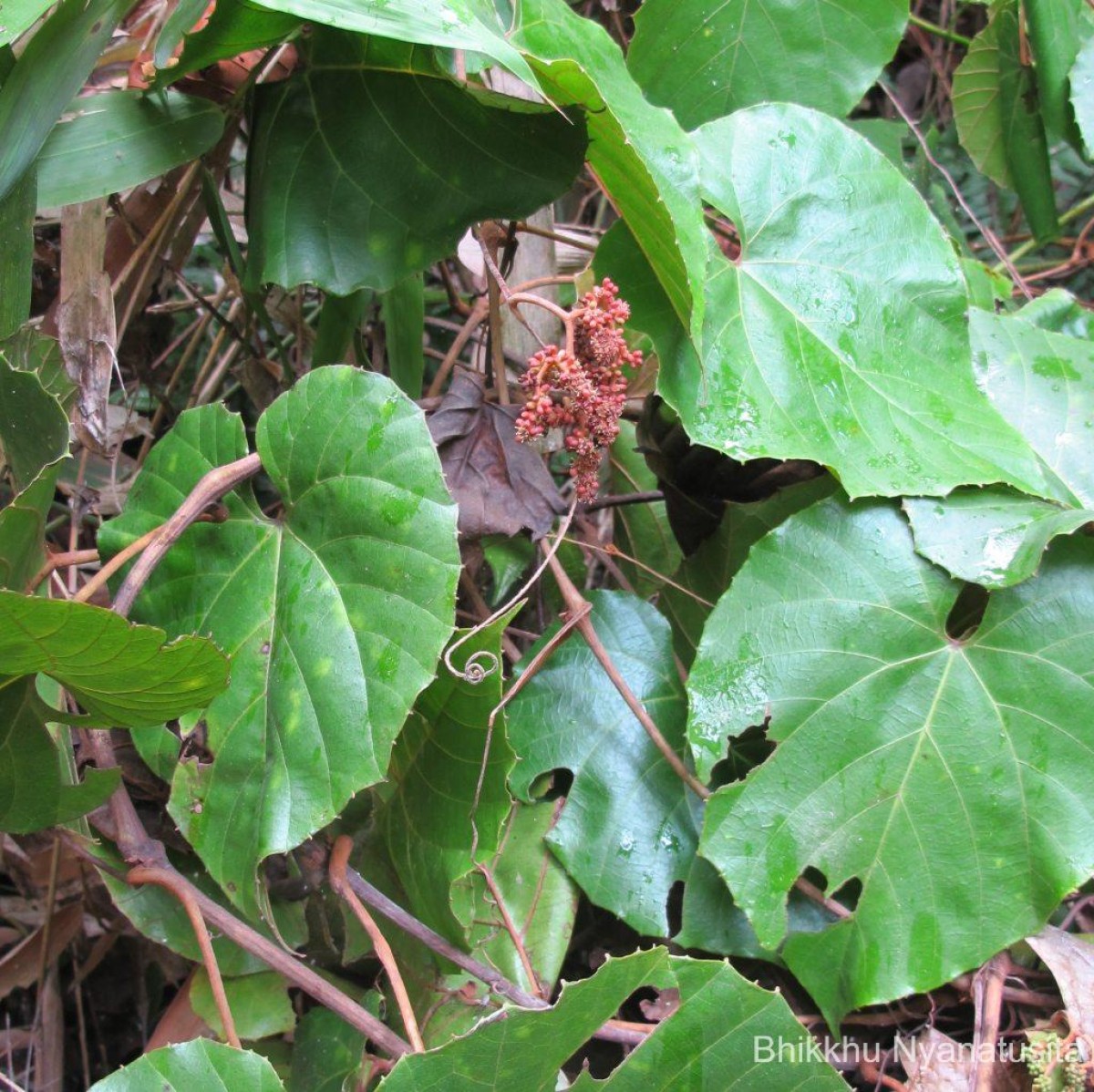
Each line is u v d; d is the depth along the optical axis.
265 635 0.60
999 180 0.95
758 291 0.67
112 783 0.59
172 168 0.66
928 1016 0.67
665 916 0.67
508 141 0.64
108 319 0.69
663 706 0.69
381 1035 0.61
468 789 0.62
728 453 0.64
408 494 0.58
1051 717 0.63
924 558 0.65
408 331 0.75
